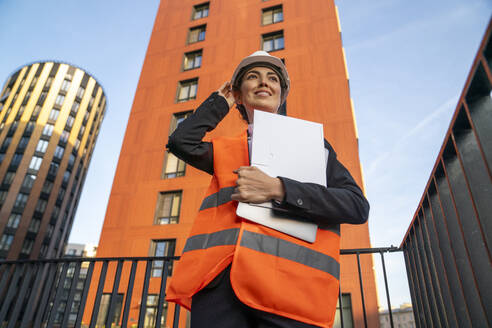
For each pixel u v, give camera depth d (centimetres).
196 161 108
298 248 77
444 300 154
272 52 1730
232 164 99
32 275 267
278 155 87
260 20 1886
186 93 1814
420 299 195
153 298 1248
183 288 82
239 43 1839
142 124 1739
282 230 77
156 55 2022
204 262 82
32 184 4100
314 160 89
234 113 1530
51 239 4112
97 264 1372
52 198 4212
